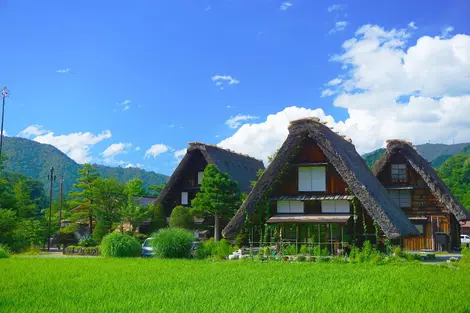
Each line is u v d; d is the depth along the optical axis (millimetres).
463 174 74625
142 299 10773
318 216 23453
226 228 24531
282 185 25062
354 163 24797
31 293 11742
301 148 24781
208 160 36594
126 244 24000
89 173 38688
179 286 12789
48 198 78562
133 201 36438
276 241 24484
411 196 31188
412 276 14289
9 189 41781
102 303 10352
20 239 33469
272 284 13039
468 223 51344
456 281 13188
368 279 13781
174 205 38938
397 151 31453
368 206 22016
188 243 23328
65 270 16922
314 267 17297
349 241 23031
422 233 30328
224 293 11531
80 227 42688
